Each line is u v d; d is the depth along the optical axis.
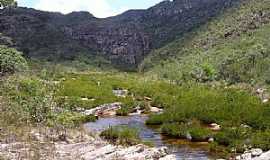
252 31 136.38
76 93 62.19
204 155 25.30
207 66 104.31
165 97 56.22
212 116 37.25
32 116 28.89
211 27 173.62
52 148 22.06
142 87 75.94
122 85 83.25
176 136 32.06
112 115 46.69
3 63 31.61
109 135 30.06
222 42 144.75
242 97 48.97
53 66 165.75
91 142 24.48
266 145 25.58
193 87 74.25
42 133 25.20
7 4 31.70
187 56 153.50
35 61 174.12
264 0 156.00
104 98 58.03
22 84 34.44
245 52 112.88
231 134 29.16
